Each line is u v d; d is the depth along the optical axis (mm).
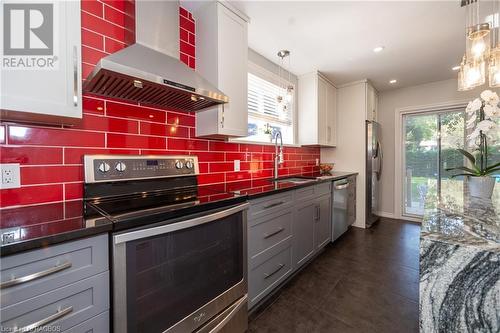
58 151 1151
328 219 2748
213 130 1719
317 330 1465
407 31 2168
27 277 665
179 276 1066
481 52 1562
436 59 2803
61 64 959
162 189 1495
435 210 1169
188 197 1384
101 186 1219
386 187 4223
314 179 2664
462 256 731
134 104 1459
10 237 684
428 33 2205
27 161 1062
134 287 899
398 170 4066
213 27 1711
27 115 947
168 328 1020
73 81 997
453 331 740
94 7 1276
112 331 850
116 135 1371
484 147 1482
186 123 1773
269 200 1731
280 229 1857
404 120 4090
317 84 3176
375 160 3828
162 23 1430
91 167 1191
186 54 1795
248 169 2422
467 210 1160
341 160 3785
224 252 1304
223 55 1726
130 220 894
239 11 1846
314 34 2217
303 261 2211
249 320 1562
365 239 3061
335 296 1817
